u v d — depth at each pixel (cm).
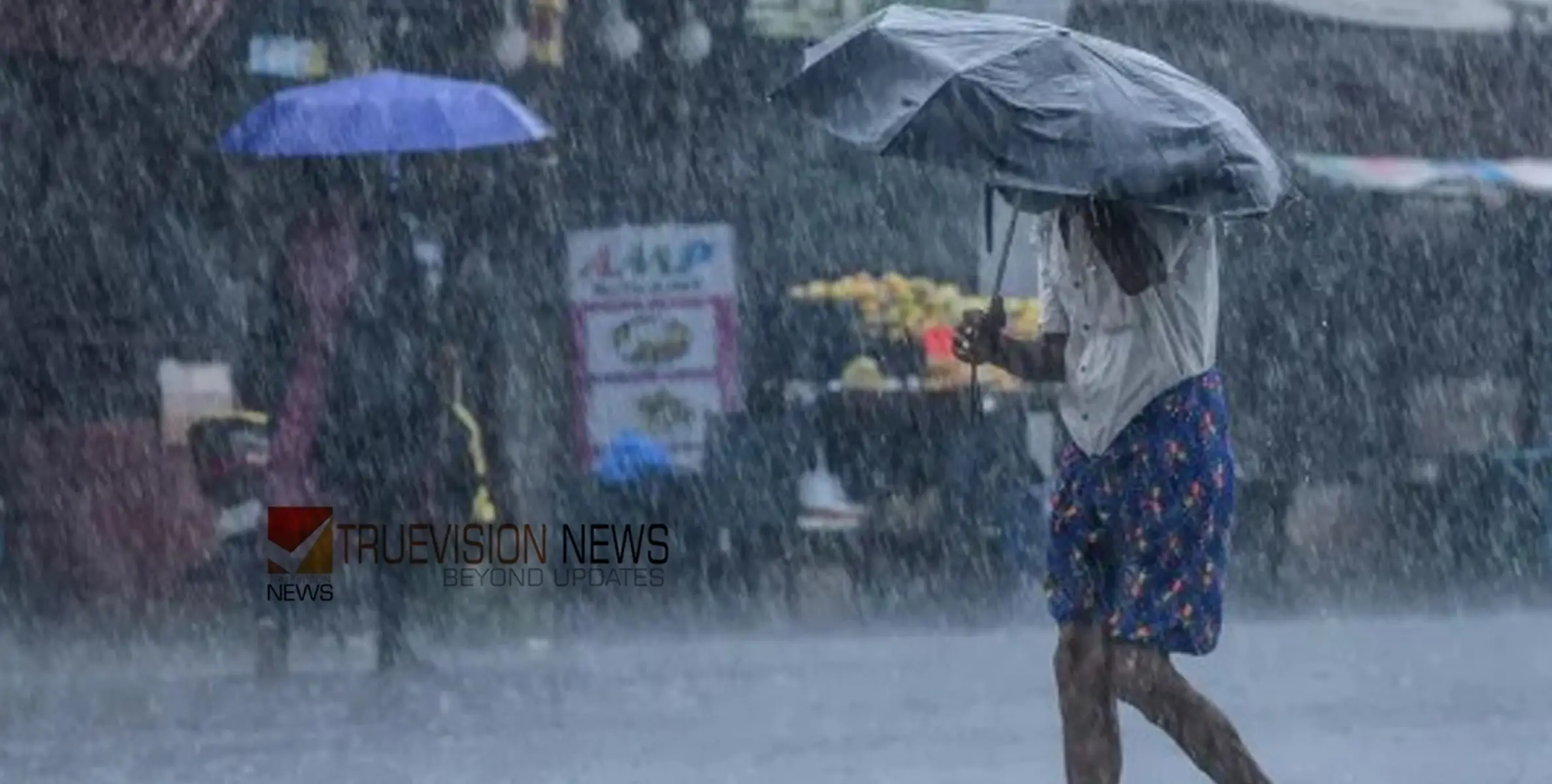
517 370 4200
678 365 4450
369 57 4719
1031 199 1762
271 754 2558
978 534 4462
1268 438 5122
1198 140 1702
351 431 3431
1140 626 1739
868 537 4416
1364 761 2461
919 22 1788
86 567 3953
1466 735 2653
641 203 5062
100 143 4475
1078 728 1764
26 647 3559
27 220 4409
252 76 4625
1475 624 3941
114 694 3070
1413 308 5306
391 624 3284
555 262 4450
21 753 2562
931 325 4597
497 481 3722
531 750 2570
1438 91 5566
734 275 4478
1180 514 1736
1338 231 5312
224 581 3938
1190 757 1759
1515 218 5400
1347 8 5459
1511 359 5325
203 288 4397
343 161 3950
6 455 3984
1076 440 1758
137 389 4281
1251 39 5412
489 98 3756
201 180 4475
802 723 2773
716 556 4359
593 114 5016
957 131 1705
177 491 3962
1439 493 5041
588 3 4997
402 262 3459
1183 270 1741
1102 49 1761
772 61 5091
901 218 5122
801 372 4622
